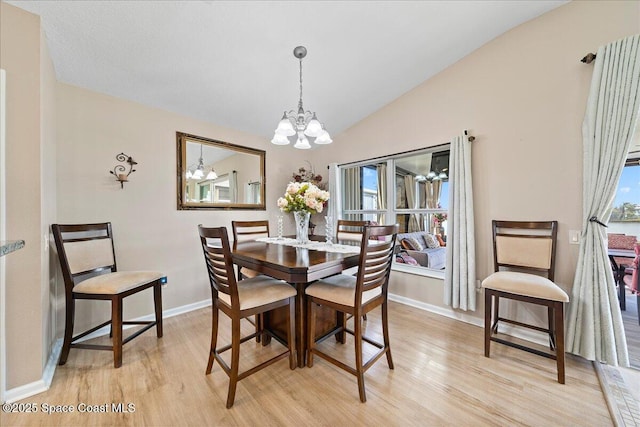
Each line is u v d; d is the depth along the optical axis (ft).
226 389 5.35
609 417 4.60
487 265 8.20
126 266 8.31
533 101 7.29
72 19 5.59
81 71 7.01
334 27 6.81
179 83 8.06
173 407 4.85
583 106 6.49
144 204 8.69
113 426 4.42
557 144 6.89
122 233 8.23
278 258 5.96
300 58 7.77
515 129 7.61
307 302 6.17
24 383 5.10
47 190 6.04
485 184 8.23
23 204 5.13
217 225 10.67
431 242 10.17
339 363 5.39
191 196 9.89
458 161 8.54
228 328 8.25
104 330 7.87
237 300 4.97
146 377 5.73
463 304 8.34
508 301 7.80
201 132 10.21
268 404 4.95
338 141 13.26
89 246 6.98
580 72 6.54
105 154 7.91
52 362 6.12
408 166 10.89
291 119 11.00
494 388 5.38
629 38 5.73
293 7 6.07
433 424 4.48
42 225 5.41
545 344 7.14
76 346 6.19
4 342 4.86
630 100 5.72
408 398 5.11
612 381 5.49
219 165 10.82
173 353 6.73
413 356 6.61
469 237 8.27
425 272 9.96
